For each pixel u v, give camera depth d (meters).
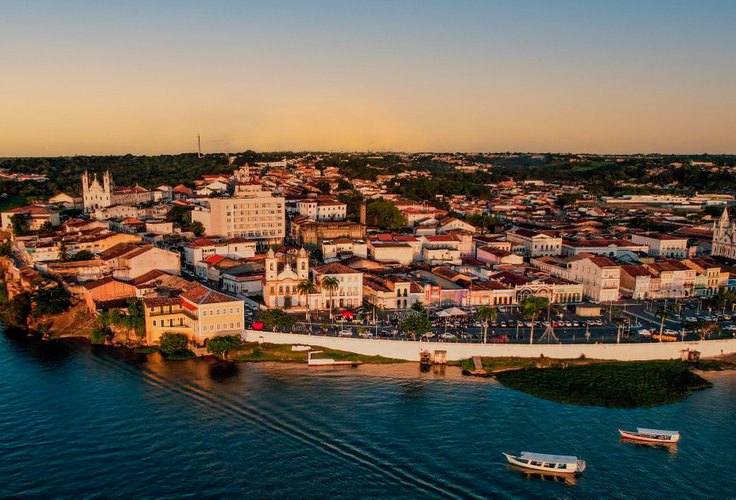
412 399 163.12
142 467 127.75
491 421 151.50
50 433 140.75
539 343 195.88
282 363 187.00
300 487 121.75
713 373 189.62
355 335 198.50
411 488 122.44
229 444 136.75
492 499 119.94
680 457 137.75
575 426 150.75
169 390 164.75
